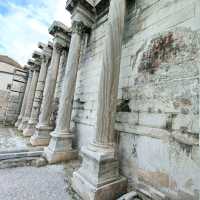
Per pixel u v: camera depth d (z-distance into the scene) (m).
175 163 2.75
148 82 3.60
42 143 6.98
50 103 7.65
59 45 7.96
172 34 3.25
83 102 6.21
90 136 5.35
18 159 4.88
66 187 3.56
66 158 5.44
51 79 7.77
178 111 2.86
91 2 6.07
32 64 13.12
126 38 4.57
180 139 2.74
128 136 3.83
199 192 2.26
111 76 3.74
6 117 14.45
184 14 3.10
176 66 3.05
